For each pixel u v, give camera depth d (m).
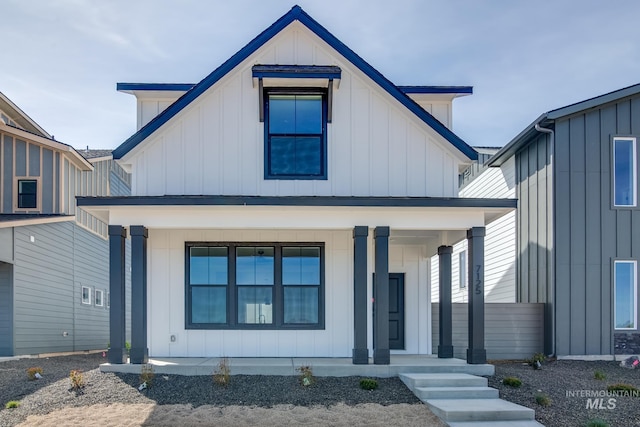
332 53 11.60
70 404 8.62
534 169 14.93
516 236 16.19
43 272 16.34
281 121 11.55
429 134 11.59
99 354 18.52
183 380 9.73
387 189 11.48
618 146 13.92
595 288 13.49
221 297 11.80
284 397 9.01
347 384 9.73
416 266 13.11
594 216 13.65
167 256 11.78
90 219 20.41
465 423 7.97
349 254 11.95
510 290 16.66
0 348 14.48
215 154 11.41
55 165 17.94
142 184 11.33
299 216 10.82
